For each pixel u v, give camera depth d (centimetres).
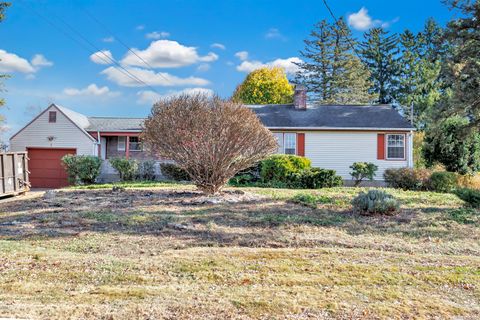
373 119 1836
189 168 1041
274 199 1007
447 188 1342
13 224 684
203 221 709
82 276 402
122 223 688
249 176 1586
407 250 549
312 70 3612
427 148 1794
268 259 470
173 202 943
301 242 580
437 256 502
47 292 354
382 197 810
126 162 1819
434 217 784
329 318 302
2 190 1142
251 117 1018
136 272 416
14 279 390
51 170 1942
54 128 1948
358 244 576
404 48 3762
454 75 1473
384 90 3797
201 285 378
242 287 373
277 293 355
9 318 289
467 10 1357
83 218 732
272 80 3400
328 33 3584
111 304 324
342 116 1894
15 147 1947
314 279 398
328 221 730
